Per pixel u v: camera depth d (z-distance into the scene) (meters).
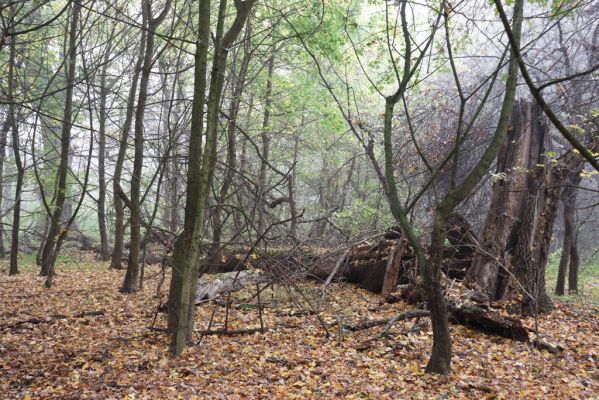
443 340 6.79
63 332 9.46
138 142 13.20
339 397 6.11
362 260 13.86
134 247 13.81
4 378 6.93
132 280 13.78
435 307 6.77
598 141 10.59
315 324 9.99
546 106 3.98
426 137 15.12
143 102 13.05
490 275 11.00
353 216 16.91
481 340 8.68
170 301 8.98
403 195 20.11
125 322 10.42
